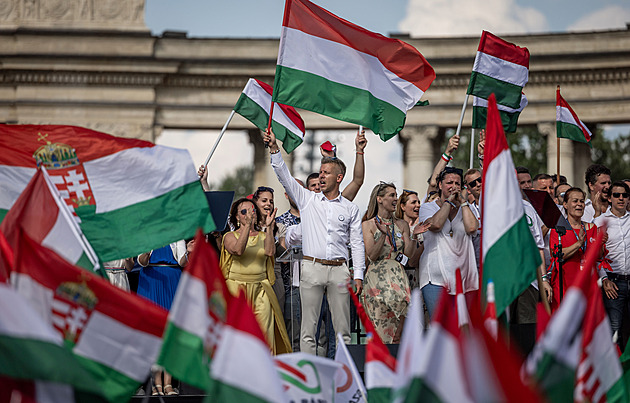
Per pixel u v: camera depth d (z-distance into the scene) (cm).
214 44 6425
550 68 6134
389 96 2047
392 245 1898
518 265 1314
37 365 945
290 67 2008
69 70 6350
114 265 1942
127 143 1548
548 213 1997
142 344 1124
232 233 1875
